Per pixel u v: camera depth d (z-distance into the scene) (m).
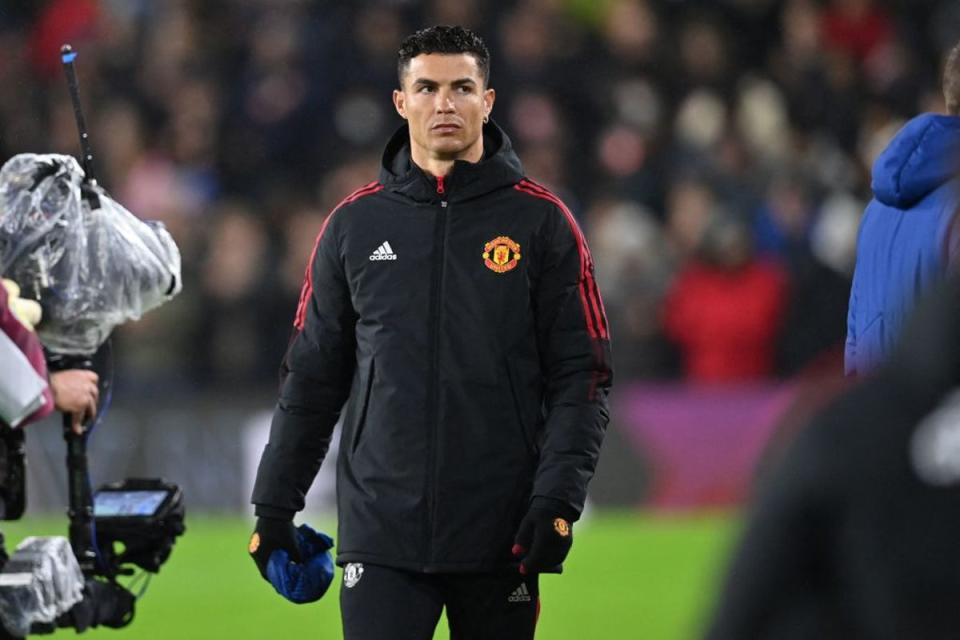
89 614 16.59
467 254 15.86
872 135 52.72
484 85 16.28
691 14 54.72
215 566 34.34
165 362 45.59
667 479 43.91
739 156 49.84
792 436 7.12
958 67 14.37
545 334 16.00
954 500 6.77
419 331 15.82
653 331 47.06
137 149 49.91
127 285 16.50
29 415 14.74
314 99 50.75
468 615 16.11
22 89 52.22
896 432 6.88
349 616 15.88
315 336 16.36
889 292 14.31
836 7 55.19
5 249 16.12
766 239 48.06
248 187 50.22
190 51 51.84
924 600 6.78
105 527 17.09
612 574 33.44
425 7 51.66
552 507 15.39
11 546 34.38
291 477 16.25
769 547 7.04
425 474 15.70
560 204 16.14
